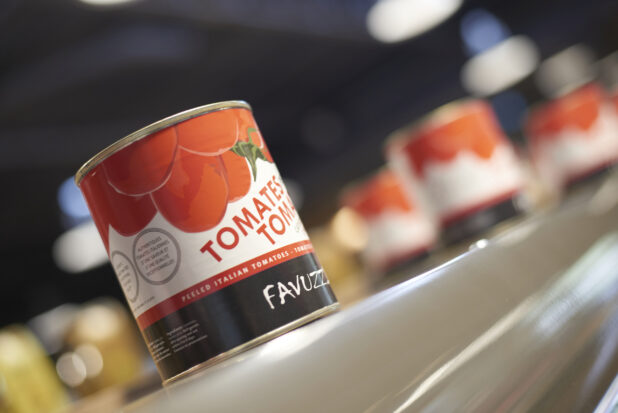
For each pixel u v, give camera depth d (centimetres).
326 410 29
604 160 127
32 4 468
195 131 45
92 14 520
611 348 52
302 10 567
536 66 892
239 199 45
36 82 554
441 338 37
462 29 873
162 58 598
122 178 45
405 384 32
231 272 44
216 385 30
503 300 45
